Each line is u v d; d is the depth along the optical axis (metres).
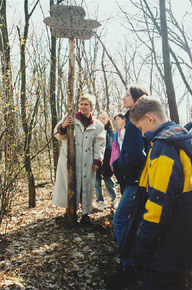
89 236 3.30
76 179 3.62
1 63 3.24
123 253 1.76
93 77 8.54
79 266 2.64
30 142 4.20
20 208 4.56
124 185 2.57
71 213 3.56
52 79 5.26
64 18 3.46
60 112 8.01
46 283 2.35
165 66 4.70
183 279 1.47
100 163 3.70
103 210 4.45
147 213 1.43
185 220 1.39
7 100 3.12
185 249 1.40
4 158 3.14
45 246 3.05
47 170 7.81
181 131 1.50
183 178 1.40
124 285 2.28
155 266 1.42
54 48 5.46
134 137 2.34
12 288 2.21
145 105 1.65
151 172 1.46
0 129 3.07
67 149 3.55
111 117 10.84
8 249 2.96
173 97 4.70
